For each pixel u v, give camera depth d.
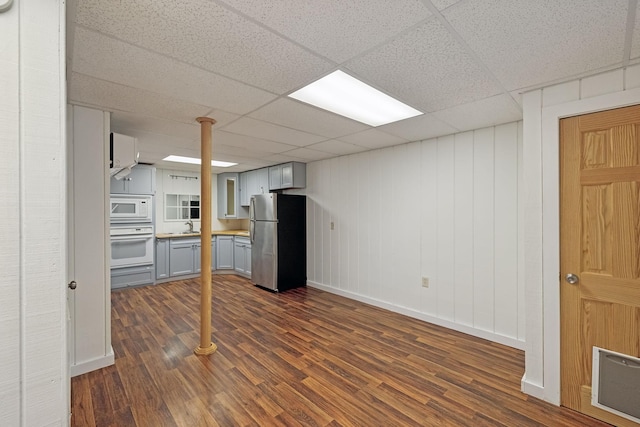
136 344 2.84
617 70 1.73
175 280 5.35
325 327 3.26
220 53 1.55
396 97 2.16
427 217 3.45
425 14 1.24
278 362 2.49
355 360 2.53
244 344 2.84
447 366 2.43
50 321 0.81
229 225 6.72
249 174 5.99
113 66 1.69
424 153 3.47
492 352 2.68
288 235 4.88
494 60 1.63
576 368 1.88
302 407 1.92
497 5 1.18
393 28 1.34
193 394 2.06
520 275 2.78
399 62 1.65
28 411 0.78
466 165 3.12
